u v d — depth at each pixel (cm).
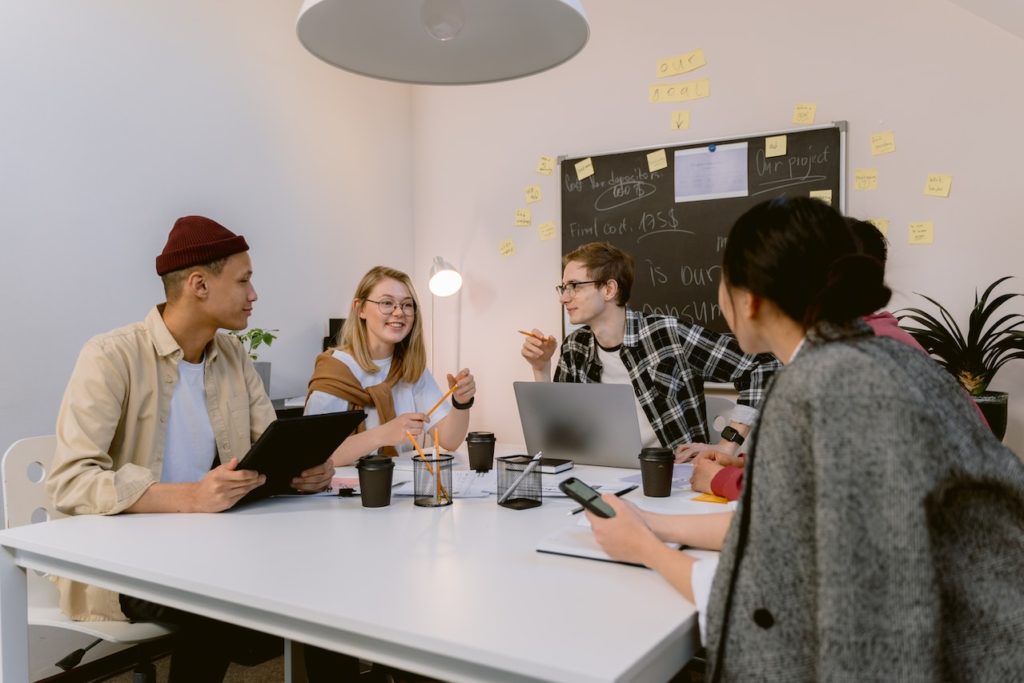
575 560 113
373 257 383
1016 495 81
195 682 155
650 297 338
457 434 232
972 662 79
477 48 160
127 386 163
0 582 134
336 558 115
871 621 71
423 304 405
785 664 79
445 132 397
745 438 225
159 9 283
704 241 326
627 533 106
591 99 354
